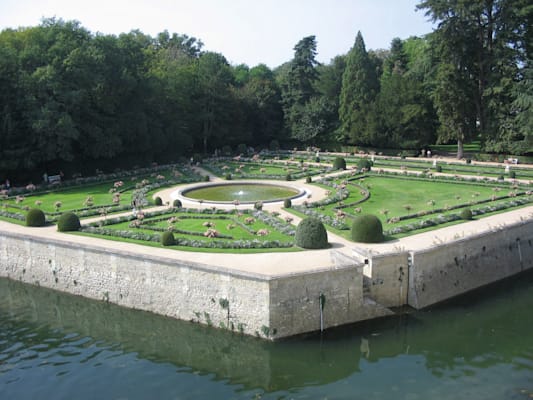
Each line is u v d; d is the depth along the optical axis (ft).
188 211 126.11
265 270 81.46
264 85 295.69
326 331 79.56
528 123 187.21
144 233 104.27
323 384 65.62
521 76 203.10
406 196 149.07
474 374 67.46
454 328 82.02
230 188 171.94
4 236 106.73
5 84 165.99
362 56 264.93
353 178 179.63
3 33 184.65
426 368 69.31
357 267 81.15
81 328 84.33
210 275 80.64
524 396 61.72
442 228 109.09
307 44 289.94
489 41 213.87
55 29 184.65
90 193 159.84
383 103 250.37
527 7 193.26
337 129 286.66
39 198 151.12
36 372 69.15
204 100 258.78
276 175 188.14
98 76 183.11
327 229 109.70
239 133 275.39
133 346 77.36
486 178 169.48
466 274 98.22
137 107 213.25
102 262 92.99
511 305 91.81
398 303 88.99
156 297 87.51
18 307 93.86
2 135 163.22
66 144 173.37
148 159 226.58
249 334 77.97
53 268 100.07
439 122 248.73
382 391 63.52
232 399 62.13
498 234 105.29
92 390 64.49
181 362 72.02
